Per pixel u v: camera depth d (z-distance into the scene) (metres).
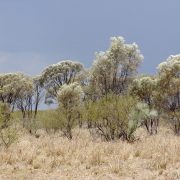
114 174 14.36
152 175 13.98
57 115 35.66
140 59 51.00
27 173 14.50
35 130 38.47
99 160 16.61
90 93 52.00
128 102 27.88
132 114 27.22
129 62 50.84
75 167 15.75
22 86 55.44
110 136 28.56
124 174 14.24
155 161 15.85
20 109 54.91
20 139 27.97
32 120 40.62
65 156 18.12
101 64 50.66
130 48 50.84
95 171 14.78
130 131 26.94
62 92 42.41
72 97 42.16
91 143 23.62
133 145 22.27
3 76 58.75
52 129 38.44
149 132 33.28
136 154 18.58
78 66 63.25
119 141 24.84
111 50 51.03
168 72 37.34
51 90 61.69
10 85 55.22
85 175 14.27
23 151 19.59
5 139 22.44
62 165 16.23
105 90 50.31
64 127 34.47
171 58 41.72
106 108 27.69
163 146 19.86
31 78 59.03
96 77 51.62
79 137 31.33
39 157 17.97
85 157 17.42
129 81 50.59
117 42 51.03
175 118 35.47
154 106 36.59
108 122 28.19
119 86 50.69
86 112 29.28
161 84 37.31
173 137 27.14
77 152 19.03
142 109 27.45
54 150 19.80
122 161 16.92
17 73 58.12
